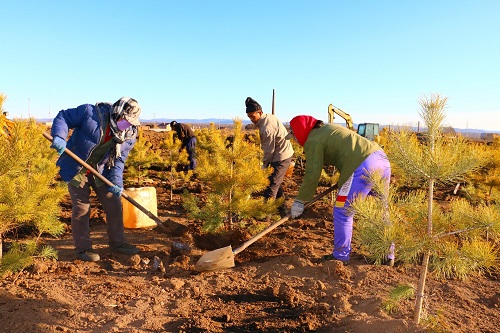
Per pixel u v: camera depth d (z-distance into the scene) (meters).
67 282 3.88
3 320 3.00
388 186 3.00
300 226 6.31
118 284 3.85
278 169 6.17
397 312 3.16
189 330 2.98
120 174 4.79
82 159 4.41
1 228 3.78
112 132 4.39
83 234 4.57
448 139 2.70
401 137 2.66
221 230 5.52
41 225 4.27
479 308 3.41
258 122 6.04
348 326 3.04
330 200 8.26
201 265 4.10
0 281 3.76
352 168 4.12
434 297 3.57
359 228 2.79
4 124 3.77
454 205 2.76
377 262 2.73
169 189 9.81
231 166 5.73
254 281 4.04
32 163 5.37
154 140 24.14
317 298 3.61
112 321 3.09
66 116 4.25
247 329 3.02
